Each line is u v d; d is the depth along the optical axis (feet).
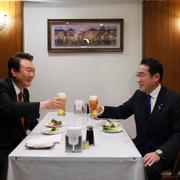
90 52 13.56
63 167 5.64
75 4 13.38
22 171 5.66
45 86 13.70
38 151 5.97
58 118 9.62
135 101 8.30
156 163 6.77
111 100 13.69
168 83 13.34
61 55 13.57
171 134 7.49
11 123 7.71
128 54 13.50
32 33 13.50
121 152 5.93
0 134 7.69
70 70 13.64
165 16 13.10
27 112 7.07
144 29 13.17
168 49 13.23
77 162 5.62
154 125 7.54
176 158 7.26
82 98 13.69
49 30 13.41
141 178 5.60
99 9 13.38
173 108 7.34
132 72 13.53
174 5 13.05
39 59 13.61
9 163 5.64
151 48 13.23
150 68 7.57
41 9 13.41
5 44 13.23
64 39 13.47
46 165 5.64
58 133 7.49
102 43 13.48
